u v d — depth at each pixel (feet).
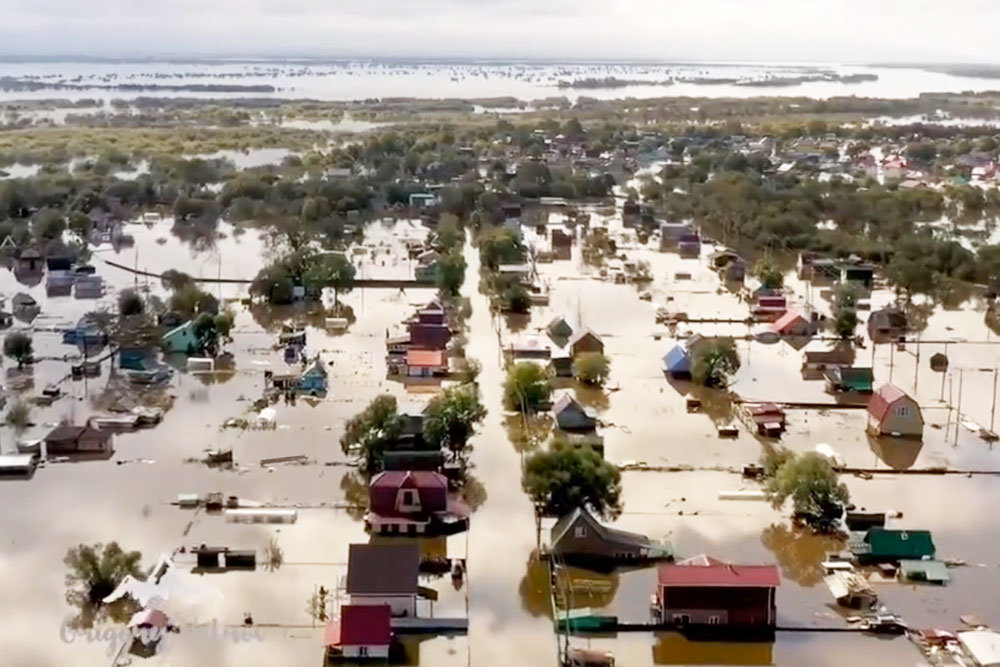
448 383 332.80
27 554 221.46
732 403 320.91
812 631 195.93
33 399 315.99
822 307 436.76
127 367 345.10
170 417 303.07
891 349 378.53
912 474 270.05
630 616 199.41
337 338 382.01
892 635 195.00
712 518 242.37
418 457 256.11
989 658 184.24
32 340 373.81
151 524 236.02
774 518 242.99
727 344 346.13
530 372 311.06
